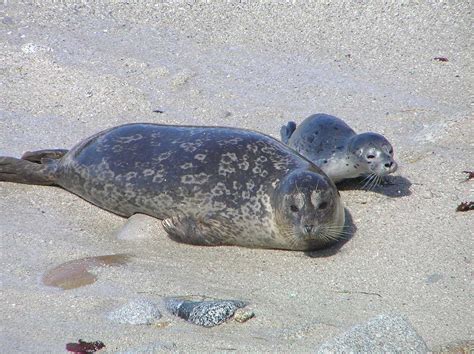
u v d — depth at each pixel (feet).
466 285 72.54
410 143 105.09
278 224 80.53
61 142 106.52
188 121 112.88
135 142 92.07
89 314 69.10
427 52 132.87
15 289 73.36
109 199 90.89
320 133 95.04
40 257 80.23
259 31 140.26
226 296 72.23
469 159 98.48
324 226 78.74
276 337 65.21
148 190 87.92
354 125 111.34
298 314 69.26
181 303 69.51
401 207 88.53
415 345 60.08
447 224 83.61
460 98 118.52
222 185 84.79
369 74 127.44
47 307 70.28
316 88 123.03
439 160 98.68
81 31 136.87
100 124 111.86
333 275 76.33
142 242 84.84
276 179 83.15
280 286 74.59
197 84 123.44
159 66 127.85
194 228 83.92
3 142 105.60
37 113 113.91
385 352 59.26
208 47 135.13
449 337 64.39
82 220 90.27
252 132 90.48
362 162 89.61
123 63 127.85
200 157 87.30
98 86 120.37
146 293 72.79
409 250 79.51
